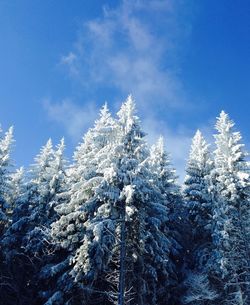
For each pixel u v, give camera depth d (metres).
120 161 21.12
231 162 28.44
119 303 17.73
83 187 21.38
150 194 21.08
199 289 23.78
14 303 26.23
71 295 20.52
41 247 24.09
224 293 25.39
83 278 20.09
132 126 22.03
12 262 26.72
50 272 21.38
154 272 21.19
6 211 33.06
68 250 21.94
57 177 27.31
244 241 26.02
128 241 20.41
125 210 19.75
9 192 31.69
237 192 27.56
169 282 24.31
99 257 19.70
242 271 26.06
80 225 21.75
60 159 29.16
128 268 20.75
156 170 32.22
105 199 20.84
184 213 30.77
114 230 19.55
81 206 21.33
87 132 30.14
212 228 26.53
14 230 26.44
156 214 22.94
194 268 27.56
